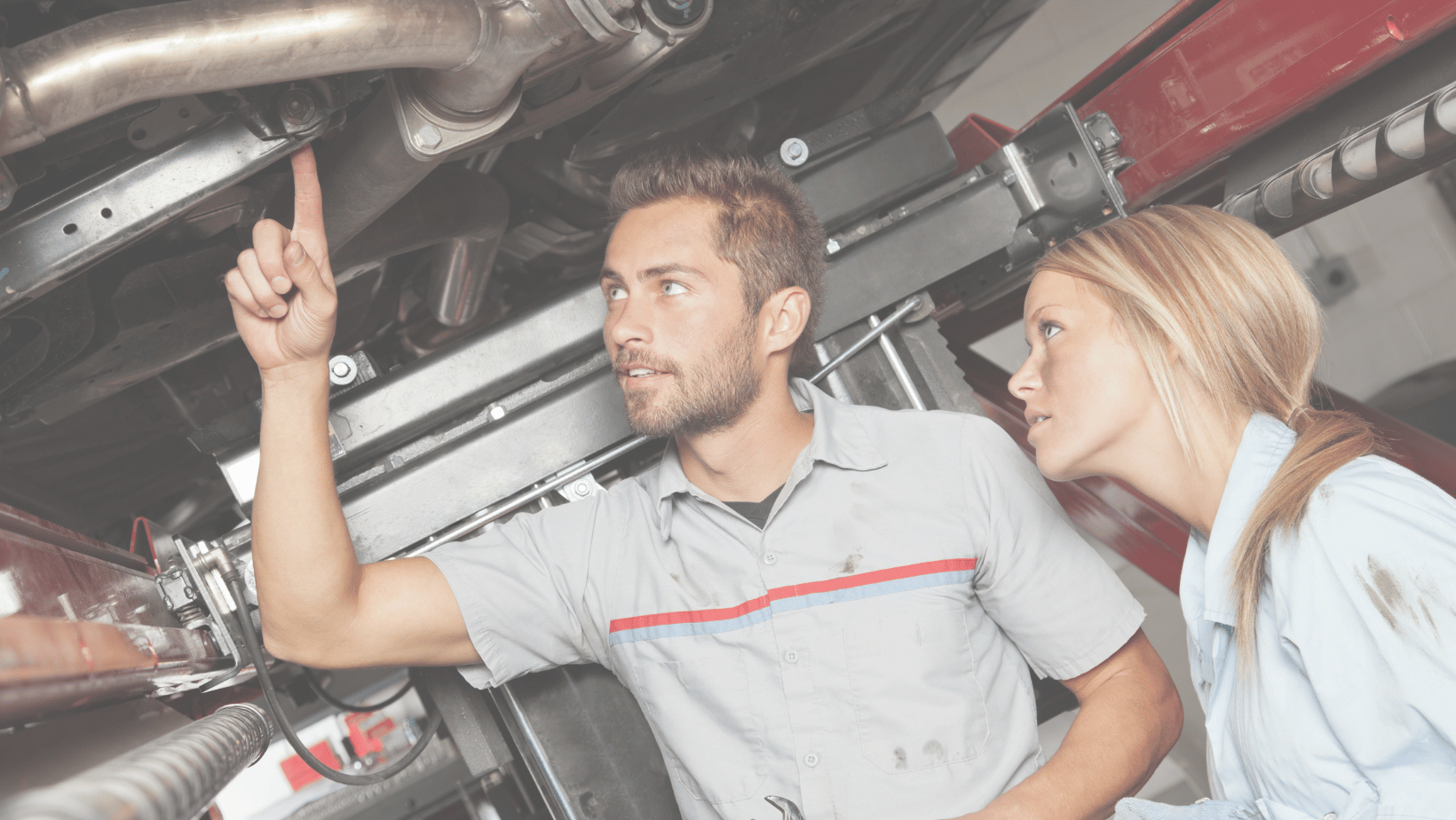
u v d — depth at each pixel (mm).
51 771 682
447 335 2389
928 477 1283
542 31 1047
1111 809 1186
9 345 1372
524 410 1542
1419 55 1287
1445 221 5156
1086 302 1012
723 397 1223
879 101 1710
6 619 637
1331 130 1421
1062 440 1022
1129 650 1319
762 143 2051
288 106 1068
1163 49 1539
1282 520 861
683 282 1232
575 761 1479
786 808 1075
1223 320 948
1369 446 874
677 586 1271
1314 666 820
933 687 1197
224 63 909
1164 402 964
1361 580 791
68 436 1816
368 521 1473
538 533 1345
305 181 1120
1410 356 5098
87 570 986
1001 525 1264
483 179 1702
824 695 1193
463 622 1282
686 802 1263
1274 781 917
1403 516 787
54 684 669
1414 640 759
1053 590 1264
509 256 2232
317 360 1132
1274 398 958
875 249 1646
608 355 1610
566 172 1878
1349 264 5227
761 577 1235
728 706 1213
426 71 1103
